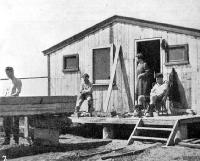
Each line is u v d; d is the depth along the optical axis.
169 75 13.28
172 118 10.82
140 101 12.59
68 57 16.36
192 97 13.10
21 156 9.02
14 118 10.30
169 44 13.62
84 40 15.88
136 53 14.52
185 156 8.53
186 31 13.23
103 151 9.48
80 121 12.82
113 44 15.04
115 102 14.98
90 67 15.64
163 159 8.35
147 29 14.20
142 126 11.36
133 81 14.54
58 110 10.24
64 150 9.92
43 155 9.12
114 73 14.66
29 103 9.38
